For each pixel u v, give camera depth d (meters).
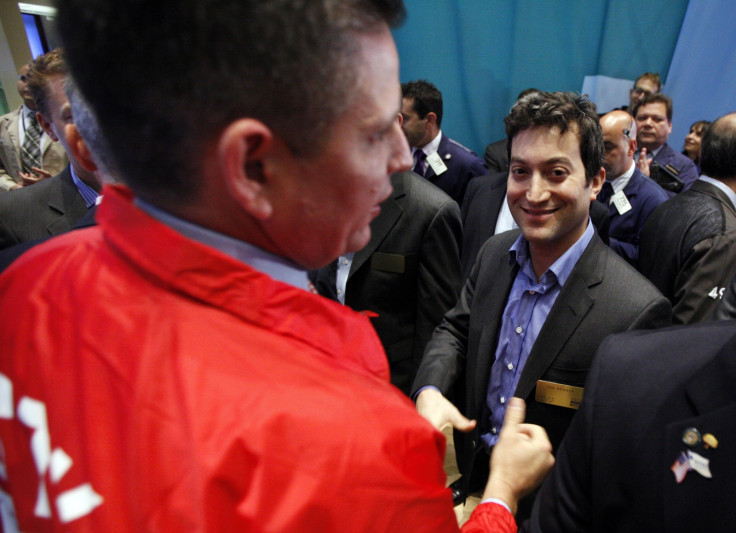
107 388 0.33
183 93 0.31
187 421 0.30
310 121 0.33
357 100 0.34
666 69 3.47
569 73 3.40
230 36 0.30
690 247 1.64
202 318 0.35
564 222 1.04
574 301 1.06
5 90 3.36
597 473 0.59
